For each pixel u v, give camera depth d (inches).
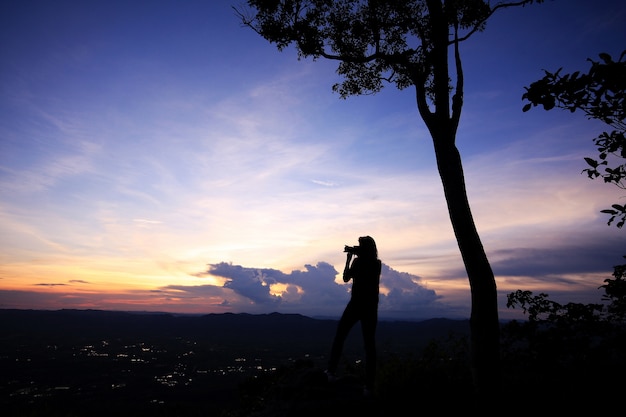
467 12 322.0
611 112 175.5
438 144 271.6
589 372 205.8
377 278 208.5
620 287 206.7
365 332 199.2
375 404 185.3
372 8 335.0
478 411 212.1
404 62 319.0
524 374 238.2
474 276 238.4
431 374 246.1
